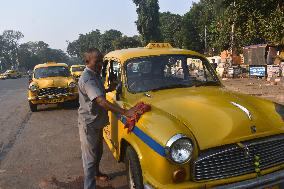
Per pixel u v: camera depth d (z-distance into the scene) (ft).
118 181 18.22
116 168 20.16
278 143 12.85
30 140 27.96
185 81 17.25
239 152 11.94
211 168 11.65
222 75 95.86
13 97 63.05
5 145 26.76
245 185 11.79
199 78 17.57
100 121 15.23
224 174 11.76
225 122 12.42
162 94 15.67
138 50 18.15
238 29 78.13
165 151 11.40
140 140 12.92
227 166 11.80
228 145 11.89
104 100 14.17
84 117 15.11
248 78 88.58
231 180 11.76
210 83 17.58
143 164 12.60
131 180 14.37
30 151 24.84
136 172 13.44
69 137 28.43
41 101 41.24
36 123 34.83
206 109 13.16
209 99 14.23
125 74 16.69
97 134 15.48
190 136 11.78
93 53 14.85
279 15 66.33
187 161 11.44
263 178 12.12
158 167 11.69
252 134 12.28
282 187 12.86
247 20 75.15
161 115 13.00
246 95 15.72
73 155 23.45
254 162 12.15
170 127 11.94
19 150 25.22
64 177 19.43
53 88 41.55
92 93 14.30
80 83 14.92
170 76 17.15
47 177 19.54
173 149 11.36
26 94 67.92
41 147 25.76
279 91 52.70
